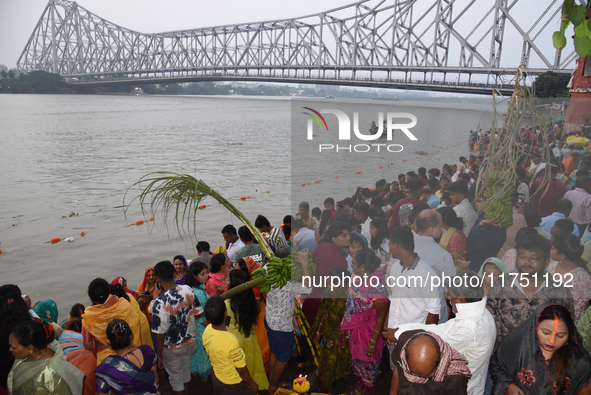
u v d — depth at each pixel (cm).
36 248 676
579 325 219
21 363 224
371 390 277
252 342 288
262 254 368
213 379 259
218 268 335
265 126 3569
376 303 225
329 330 268
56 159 1708
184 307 277
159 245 688
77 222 823
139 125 3597
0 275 571
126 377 229
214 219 838
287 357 278
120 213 887
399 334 207
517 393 199
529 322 197
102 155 1844
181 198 270
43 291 524
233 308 283
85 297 509
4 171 1415
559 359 189
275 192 1091
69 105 6719
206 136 2727
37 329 221
